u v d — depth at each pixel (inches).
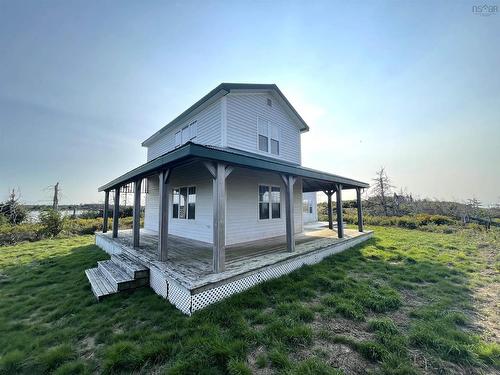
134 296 156.3
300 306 128.0
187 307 127.2
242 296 140.8
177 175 334.6
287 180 217.9
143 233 362.9
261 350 92.6
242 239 276.8
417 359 86.4
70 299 152.5
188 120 331.9
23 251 322.3
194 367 82.1
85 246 359.9
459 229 475.5
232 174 271.6
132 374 82.2
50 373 85.0
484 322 116.0
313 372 78.0
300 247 239.9
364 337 100.6
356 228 477.4
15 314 133.7
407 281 176.1
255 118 300.7
